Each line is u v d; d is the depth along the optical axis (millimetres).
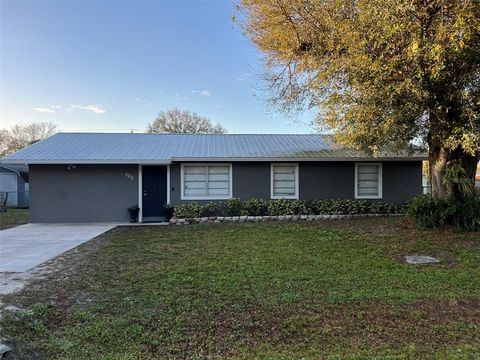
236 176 13352
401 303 4367
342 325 3717
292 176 13570
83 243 8633
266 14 10055
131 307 4227
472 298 4574
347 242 8234
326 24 8500
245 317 3922
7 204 21203
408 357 3023
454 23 5883
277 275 5543
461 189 9383
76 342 3328
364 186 13820
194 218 12266
